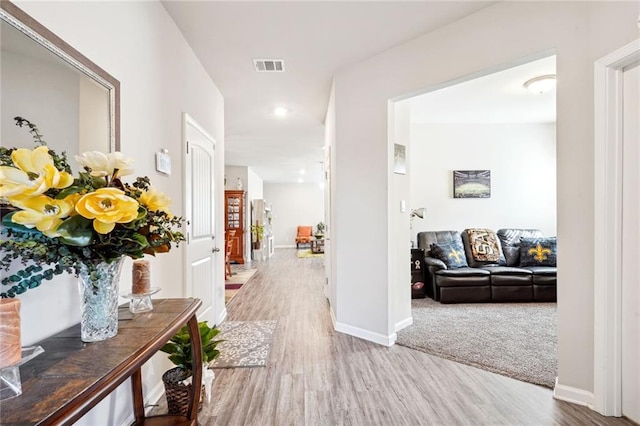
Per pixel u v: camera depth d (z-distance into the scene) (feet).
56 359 3.07
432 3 7.19
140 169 5.97
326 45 8.93
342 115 10.43
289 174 34.68
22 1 3.46
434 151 16.49
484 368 7.74
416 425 5.65
